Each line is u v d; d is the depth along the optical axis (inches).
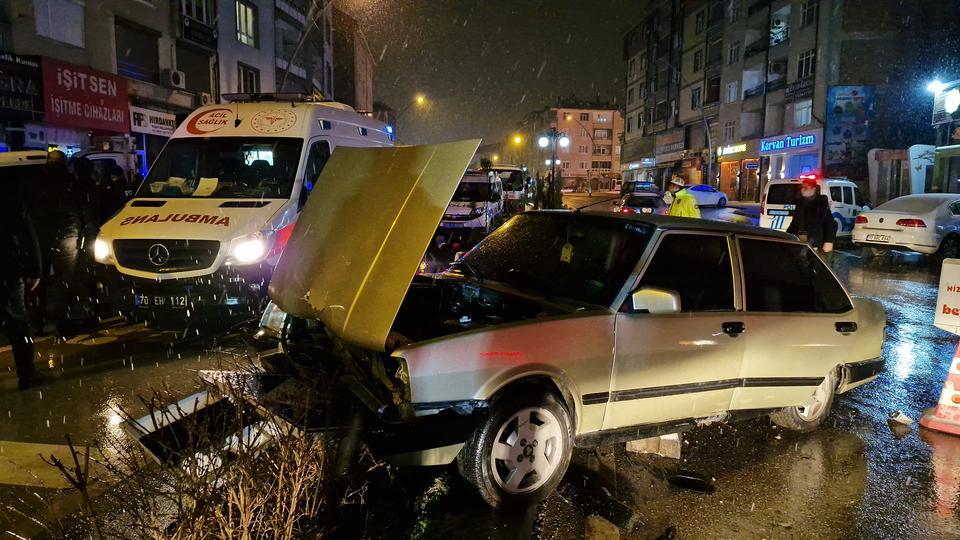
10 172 259.1
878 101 1331.2
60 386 208.1
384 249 127.6
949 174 928.3
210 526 91.6
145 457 119.9
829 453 171.6
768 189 737.0
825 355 178.2
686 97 2112.5
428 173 129.8
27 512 128.7
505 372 129.3
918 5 1298.0
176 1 886.4
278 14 1272.1
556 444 137.6
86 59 720.3
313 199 162.6
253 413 125.9
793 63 1487.5
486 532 126.2
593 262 161.0
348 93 2161.7
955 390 189.2
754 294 168.2
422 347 124.6
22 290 201.8
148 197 285.0
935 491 150.9
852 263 577.6
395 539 122.2
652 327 147.9
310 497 113.7
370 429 123.3
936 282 472.7
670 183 425.1
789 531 131.6
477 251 192.7
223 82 1044.5
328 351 158.6
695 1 2014.0
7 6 617.3
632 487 148.7
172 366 229.3
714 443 176.4
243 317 253.1
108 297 253.6
